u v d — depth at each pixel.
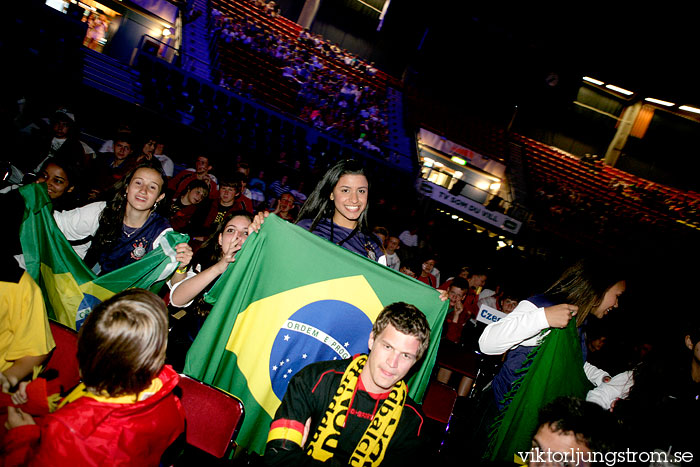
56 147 6.66
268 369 2.55
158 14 16.92
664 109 21.44
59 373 2.16
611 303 2.72
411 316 1.81
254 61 17.64
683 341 2.53
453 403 3.27
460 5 20.98
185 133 12.45
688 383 2.38
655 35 18.33
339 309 2.59
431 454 1.93
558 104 22.17
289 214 8.41
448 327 5.91
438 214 14.30
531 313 2.57
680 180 21.53
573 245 15.25
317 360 2.57
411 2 21.92
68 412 1.45
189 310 3.14
